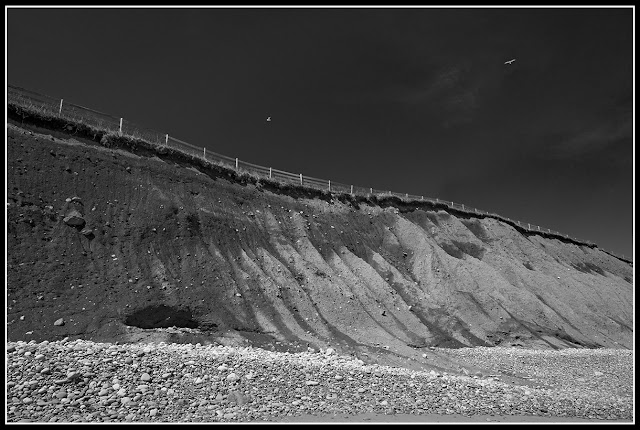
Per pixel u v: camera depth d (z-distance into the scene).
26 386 11.38
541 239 59.88
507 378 21.61
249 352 18.33
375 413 13.09
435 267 38.12
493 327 33.75
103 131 27.25
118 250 22.33
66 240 21.08
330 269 31.03
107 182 25.16
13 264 18.59
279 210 34.16
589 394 19.62
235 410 12.05
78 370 12.61
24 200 21.00
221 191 30.98
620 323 45.22
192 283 23.00
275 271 27.11
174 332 19.64
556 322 38.00
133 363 13.96
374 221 42.06
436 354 25.03
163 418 10.99
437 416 13.33
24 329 16.61
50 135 24.91
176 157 30.22
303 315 24.92
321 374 16.03
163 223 25.14
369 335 25.28
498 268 44.81
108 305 19.42
